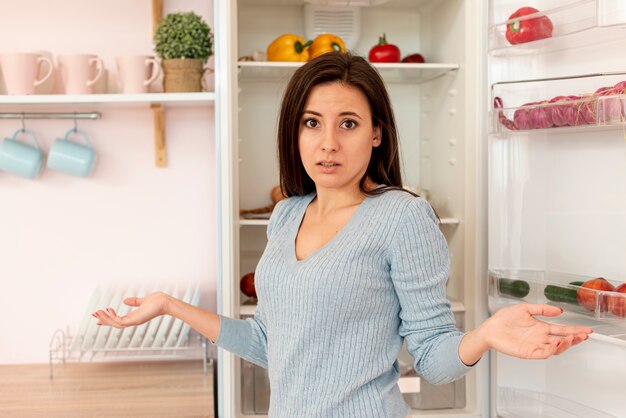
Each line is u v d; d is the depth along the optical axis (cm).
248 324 135
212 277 217
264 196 217
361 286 112
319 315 112
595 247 161
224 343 132
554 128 154
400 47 223
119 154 214
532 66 170
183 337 201
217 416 194
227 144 177
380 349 116
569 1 162
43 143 212
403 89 224
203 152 216
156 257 217
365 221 116
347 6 209
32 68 185
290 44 193
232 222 178
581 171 164
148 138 215
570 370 171
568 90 162
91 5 211
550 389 177
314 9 209
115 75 212
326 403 113
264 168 217
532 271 170
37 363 214
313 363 114
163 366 209
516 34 161
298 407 115
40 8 209
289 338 116
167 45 188
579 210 164
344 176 117
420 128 225
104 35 211
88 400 177
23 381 194
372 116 120
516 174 174
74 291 215
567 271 168
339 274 112
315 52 195
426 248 114
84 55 187
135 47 212
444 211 204
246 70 195
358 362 113
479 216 183
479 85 182
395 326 119
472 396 188
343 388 113
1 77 196
